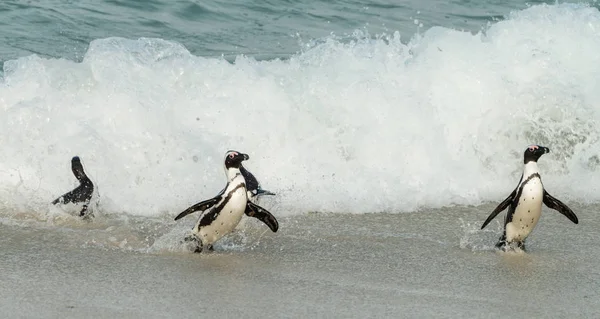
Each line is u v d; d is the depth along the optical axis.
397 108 25.83
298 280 17.31
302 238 20.25
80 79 25.39
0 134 23.42
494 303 16.47
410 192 23.70
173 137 23.98
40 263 17.67
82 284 16.56
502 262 19.06
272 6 42.34
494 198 24.53
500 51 29.23
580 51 29.86
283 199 22.61
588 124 27.22
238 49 35.62
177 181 22.92
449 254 19.53
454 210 23.20
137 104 24.47
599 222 22.75
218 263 18.19
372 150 24.86
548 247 20.36
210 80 26.17
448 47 28.88
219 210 18.19
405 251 19.62
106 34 36.34
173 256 18.55
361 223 21.61
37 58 25.86
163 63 26.47
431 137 25.47
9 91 24.91
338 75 26.84
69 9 38.62
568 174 26.31
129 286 16.55
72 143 23.16
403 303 16.23
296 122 25.25
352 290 16.86
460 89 27.45
